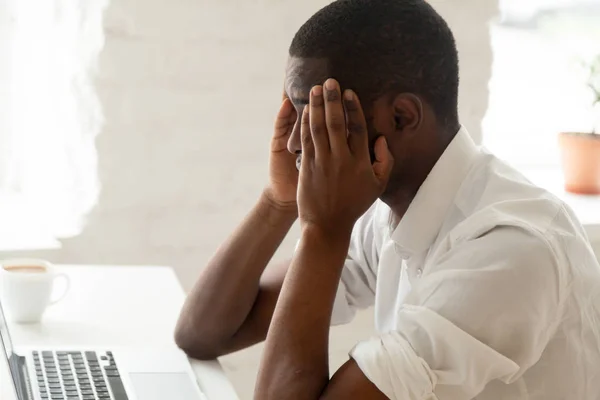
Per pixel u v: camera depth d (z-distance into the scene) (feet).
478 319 4.10
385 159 4.48
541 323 4.18
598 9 10.49
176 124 8.38
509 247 4.18
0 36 8.63
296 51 4.52
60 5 8.30
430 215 4.66
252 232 5.72
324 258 4.55
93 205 8.30
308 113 4.48
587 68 10.48
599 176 9.86
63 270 7.14
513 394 4.41
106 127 8.21
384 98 4.40
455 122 4.68
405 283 5.08
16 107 8.80
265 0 8.38
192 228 8.62
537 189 4.60
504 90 10.43
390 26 4.34
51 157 8.59
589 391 4.45
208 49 8.32
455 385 4.12
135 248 8.50
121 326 6.09
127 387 5.03
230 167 8.61
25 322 5.99
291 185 5.64
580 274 4.36
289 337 4.50
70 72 8.30
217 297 5.66
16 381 4.99
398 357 4.11
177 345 5.77
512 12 10.37
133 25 8.08
